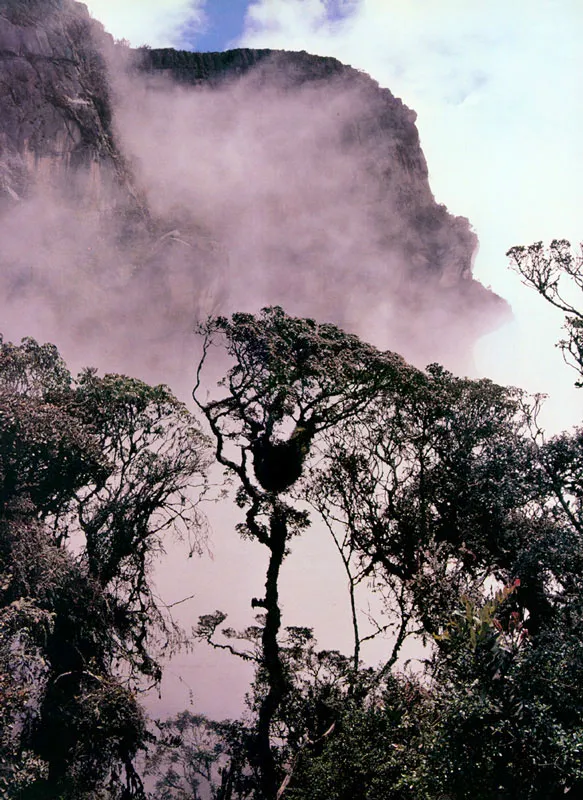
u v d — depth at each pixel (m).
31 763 18.27
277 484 25.83
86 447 26.47
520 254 24.09
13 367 28.66
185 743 27.05
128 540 28.55
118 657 27.23
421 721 16.09
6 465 24.25
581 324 23.47
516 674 14.35
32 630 21.12
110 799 23.53
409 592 23.45
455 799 13.77
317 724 23.88
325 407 26.16
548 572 21.91
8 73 149.38
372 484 26.97
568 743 13.29
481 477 25.28
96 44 182.00
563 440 22.77
